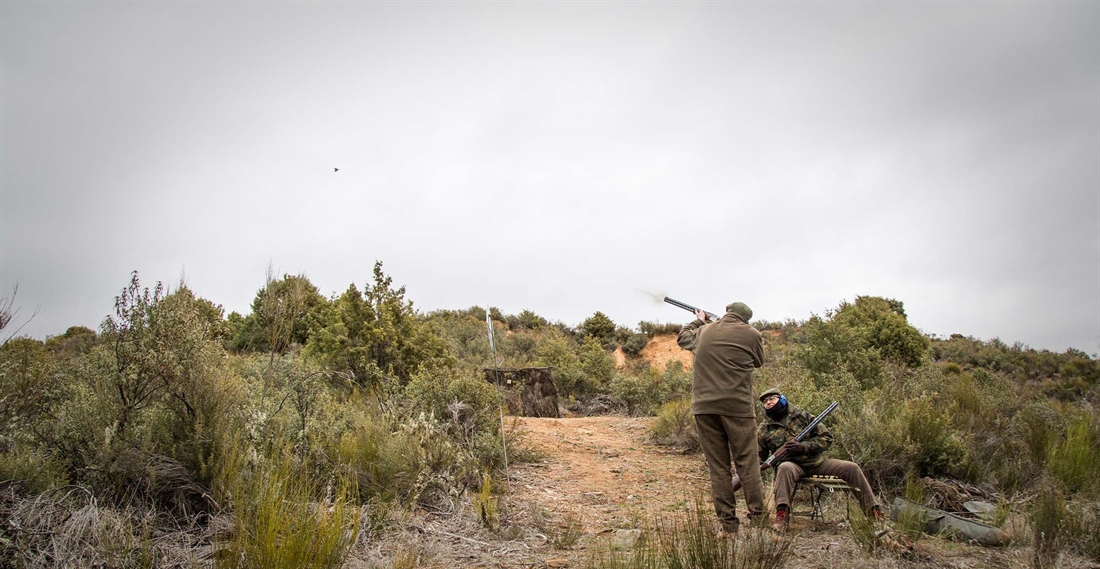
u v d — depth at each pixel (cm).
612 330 3450
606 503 662
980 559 432
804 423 583
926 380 1250
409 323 1306
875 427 693
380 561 408
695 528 418
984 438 787
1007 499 610
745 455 527
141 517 412
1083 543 438
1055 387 1675
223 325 639
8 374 471
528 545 487
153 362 477
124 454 438
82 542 362
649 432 1124
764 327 2862
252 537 370
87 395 488
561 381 1889
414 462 576
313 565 354
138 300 509
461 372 969
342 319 1239
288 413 583
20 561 334
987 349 2578
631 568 392
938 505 571
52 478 414
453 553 454
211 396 492
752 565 372
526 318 3612
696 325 606
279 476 450
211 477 454
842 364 1245
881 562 413
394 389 834
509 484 676
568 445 985
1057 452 689
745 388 536
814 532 511
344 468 531
